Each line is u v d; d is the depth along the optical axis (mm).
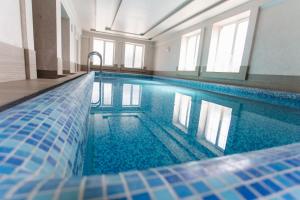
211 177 354
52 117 811
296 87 3619
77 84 2121
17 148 481
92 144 1380
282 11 3949
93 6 6465
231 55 5957
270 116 2889
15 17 2174
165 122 2143
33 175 390
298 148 586
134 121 2088
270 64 4207
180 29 8531
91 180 314
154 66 12352
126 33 10578
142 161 1146
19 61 2287
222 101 4141
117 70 11773
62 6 4738
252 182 352
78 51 9055
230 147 1492
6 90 1388
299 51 3588
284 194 335
